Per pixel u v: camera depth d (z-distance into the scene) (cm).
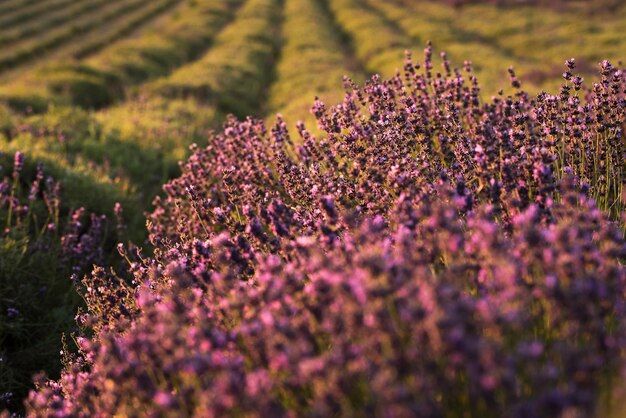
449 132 489
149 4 3991
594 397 179
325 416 187
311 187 432
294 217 377
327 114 519
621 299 238
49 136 1033
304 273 299
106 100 1642
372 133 487
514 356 192
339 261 264
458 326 172
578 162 436
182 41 2503
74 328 503
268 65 2097
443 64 597
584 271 226
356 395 202
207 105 1414
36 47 2719
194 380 242
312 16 3088
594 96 461
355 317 199
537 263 237
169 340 235
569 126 436
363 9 3212
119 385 256
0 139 923
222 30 2880
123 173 916
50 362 491
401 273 217
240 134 636
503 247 240
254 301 259
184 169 684
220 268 334
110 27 3297
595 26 1992
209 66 1881
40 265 586
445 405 205
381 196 387
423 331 183
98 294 437
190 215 620
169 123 1213
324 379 191
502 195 346
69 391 329
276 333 217
